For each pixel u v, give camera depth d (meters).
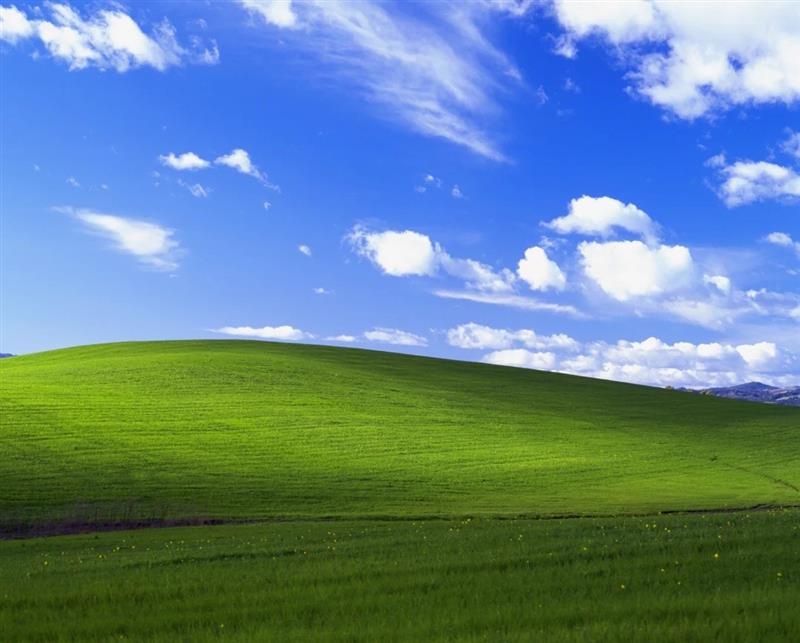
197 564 17.20
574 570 13.43
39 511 39.09
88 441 54.38
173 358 90.75
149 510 39.88
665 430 74.75
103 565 18.06
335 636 9.26
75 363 90.06
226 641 9.30
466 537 20.12
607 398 92.81
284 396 73.44
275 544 21.19
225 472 48.56
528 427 70.06
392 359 107.12
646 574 12.83
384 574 13.90
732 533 17.84
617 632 8.80
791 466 58.84
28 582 15.20
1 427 56.66
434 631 9.35
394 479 48.62
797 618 9.10
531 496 45.16
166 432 58.28
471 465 53.66
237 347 110.81
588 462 56.72
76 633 10.34
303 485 46.25
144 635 10.13
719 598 10.52
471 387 90.69
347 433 61.25
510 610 10.30
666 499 44.44
